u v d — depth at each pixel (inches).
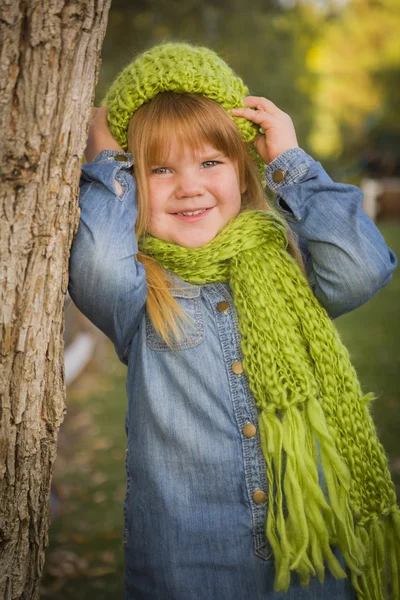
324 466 64.4
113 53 273.6
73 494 150.3
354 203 67.7
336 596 66.2
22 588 61.0
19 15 51.7
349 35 834.2
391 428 169.6
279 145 70.2
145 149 67.0
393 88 837.8
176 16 278.4
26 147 53.1
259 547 64.6
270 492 63.1
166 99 67.2
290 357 65.7
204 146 67.1
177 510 65.1
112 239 62.6
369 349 253.4
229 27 294.8
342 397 67.3
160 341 67.5
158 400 66.3
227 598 64.7
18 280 55.5
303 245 75.7
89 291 62.6
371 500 66.7
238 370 66.6
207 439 65.3
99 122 71.3
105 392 222.2
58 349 60.1
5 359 56.2
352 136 861.8
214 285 70.4
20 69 52.3
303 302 68.2
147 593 66.6
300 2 345.1
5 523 58.4
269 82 315.0
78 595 112.0
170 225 68.5
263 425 64.7
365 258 65.9
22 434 58.2
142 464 66.7
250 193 74.2
